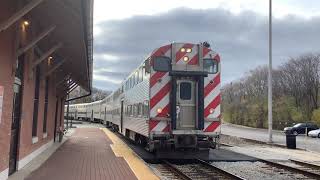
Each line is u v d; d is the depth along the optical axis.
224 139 34.19
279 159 18.75
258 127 80.88
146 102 17.52
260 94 102.12
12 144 11.48
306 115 78.62
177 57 16.77
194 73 16.69
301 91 88.19
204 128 16.70
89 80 29.08
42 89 16.27
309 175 13.80
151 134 16.50
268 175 13.91
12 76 10.36
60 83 24.31
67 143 23.64
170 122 16.62
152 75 16.70
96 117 61.47
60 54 17.36
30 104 13.52
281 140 36.84
